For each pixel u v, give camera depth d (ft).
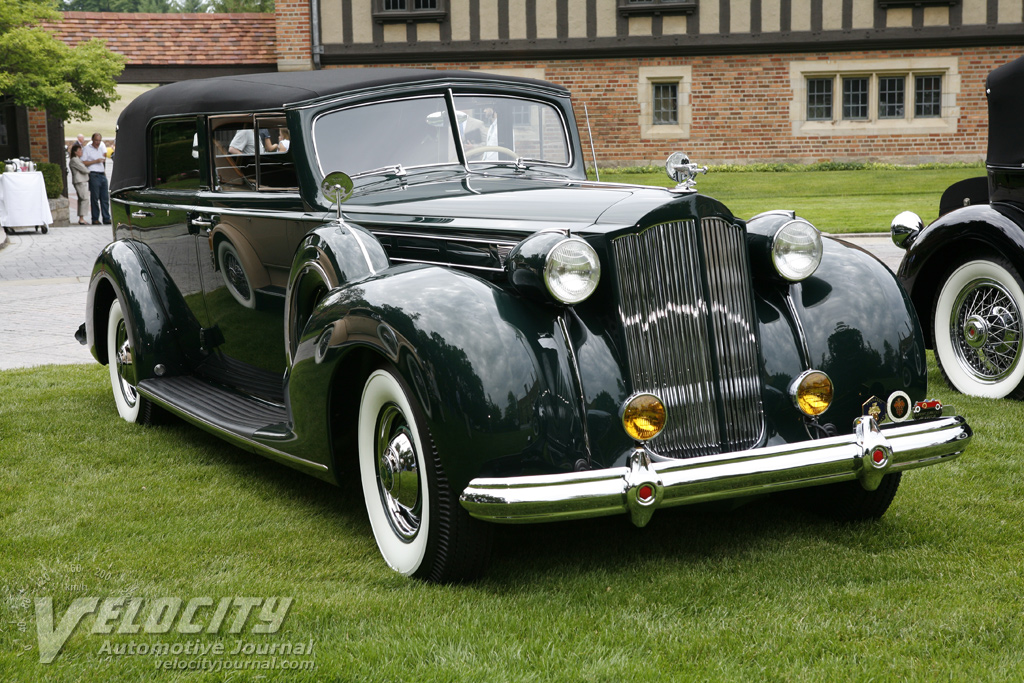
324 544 10.57
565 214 10.06
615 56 67.62
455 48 66.85
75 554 10.15
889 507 11.44
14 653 7.94
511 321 8.89
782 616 8.50
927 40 66.64
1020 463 12.93
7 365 20.90
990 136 16.40
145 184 15.81
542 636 8.18
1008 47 66.64
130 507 11.78
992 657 7.64
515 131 14.11
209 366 14.85
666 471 8.45
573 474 8.30
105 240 48.34
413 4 66.39
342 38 66.39
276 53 66.18
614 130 68.69
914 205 50.19
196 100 14.02
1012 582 9.10
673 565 9.84
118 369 16.31
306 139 12.21
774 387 9.83
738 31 67.10
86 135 173.47
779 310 10.16
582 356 9.11
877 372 10.00
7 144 68.03
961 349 17.16
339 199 11.04
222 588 9.27
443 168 13.25
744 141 68.90
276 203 12.59
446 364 8.56
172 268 15.19
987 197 18.53
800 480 8.94
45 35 56.18
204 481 12.92
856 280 10.38
